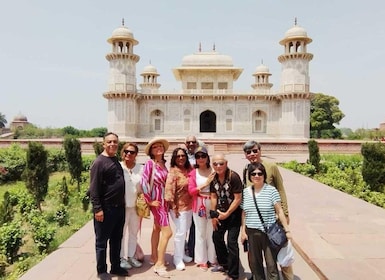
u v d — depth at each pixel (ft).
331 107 158.40
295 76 85.61
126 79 86.99
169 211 13.03
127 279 11.77
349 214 19.97
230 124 92.79
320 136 153.89
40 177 24.63
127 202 12.52
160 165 12.78
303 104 86.02
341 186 30.68
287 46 87.20
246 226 10.53
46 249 15.79
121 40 86.69
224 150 71.72
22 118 190.08
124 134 86.58
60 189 28.35
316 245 14.55
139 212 12.38
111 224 11.67
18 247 15.65
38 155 24.67
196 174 12.48
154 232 12.98
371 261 12.83
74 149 33.27
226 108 92.79
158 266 12.14
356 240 15.24
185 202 12.62
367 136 126.82
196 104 92.84
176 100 92.89
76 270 12.69
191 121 92.79
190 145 14.76
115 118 86.84
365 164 29.81
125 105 86.79
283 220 10.27
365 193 27.50
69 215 22.90
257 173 10.24
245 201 10.60
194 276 11.96
